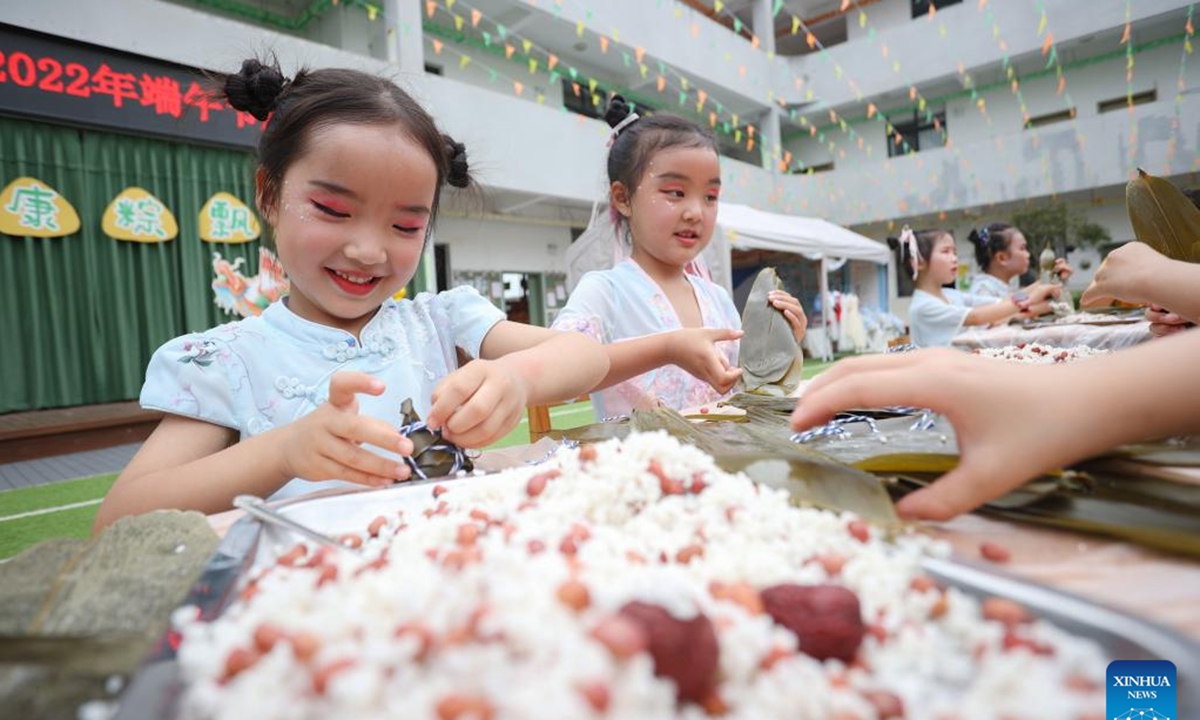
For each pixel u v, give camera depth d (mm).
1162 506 515
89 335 4941
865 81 11375
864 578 411
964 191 10898
